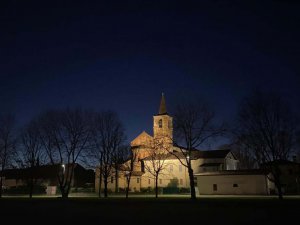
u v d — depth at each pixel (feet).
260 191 222.48
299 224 69.21
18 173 305.12
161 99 358.84
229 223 72.59
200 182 239.50
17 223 77.41
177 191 273.33
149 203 140.56
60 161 200.75
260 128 163.73
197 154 313.53
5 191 300.81
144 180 308.81
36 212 104.83
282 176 256.93
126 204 137.28
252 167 326.44
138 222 76.84
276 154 161.48
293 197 187.42
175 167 306.76
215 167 296.10
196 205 126.31
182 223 73.97
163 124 339.36
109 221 79.46
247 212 96.07
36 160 216.74
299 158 244.63
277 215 86.53
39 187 302.04
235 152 331.98
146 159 310.86
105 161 216.33
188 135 182.91
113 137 220.64
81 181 356.18
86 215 93.97
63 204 141.18
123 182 304.30
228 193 230.27
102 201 157.99
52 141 199.00
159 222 76.33
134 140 342.23
